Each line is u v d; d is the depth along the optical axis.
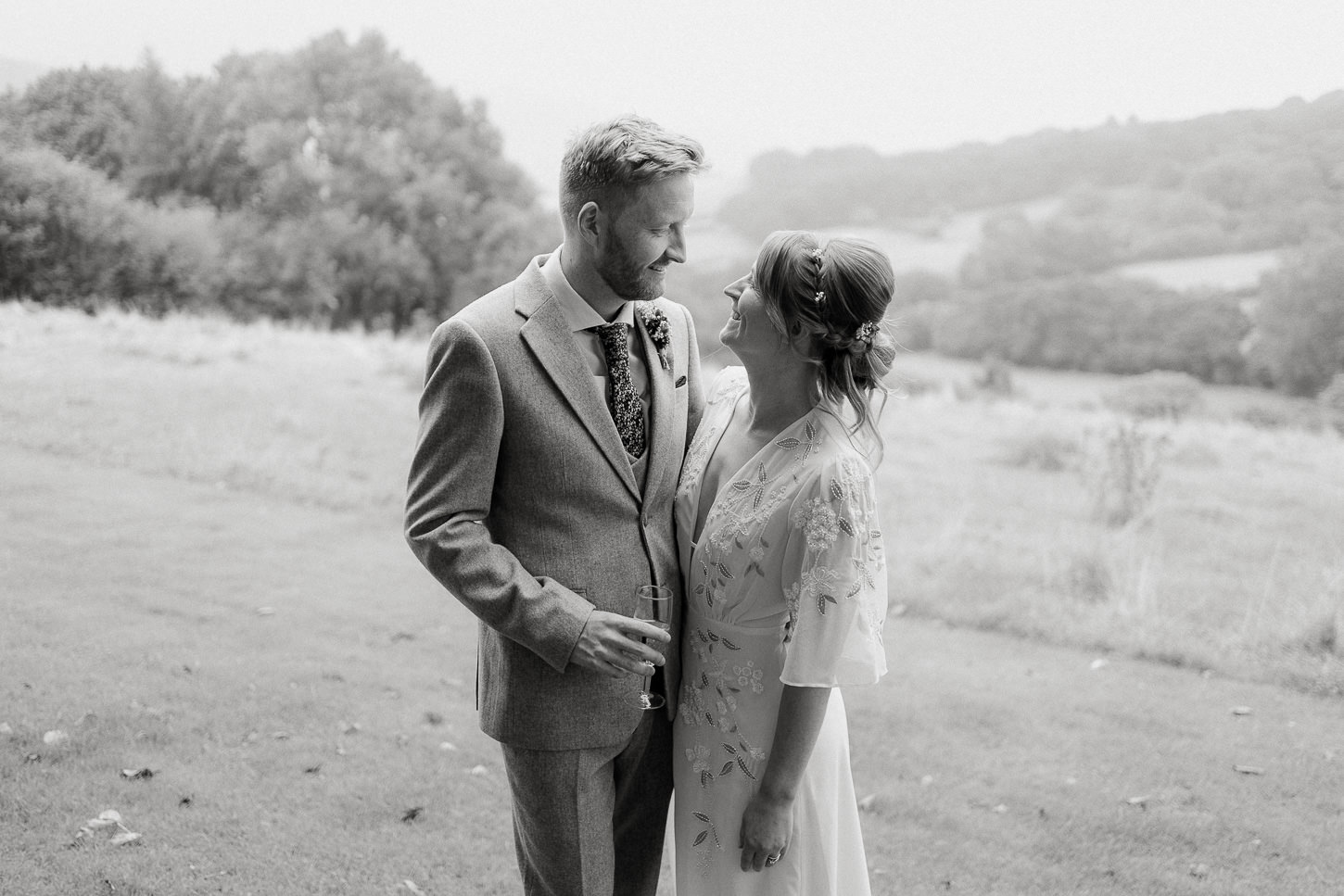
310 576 6.10
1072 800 3.71
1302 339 25.70
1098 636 5.61
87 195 26.34
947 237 61.59
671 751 2.29
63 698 4.00
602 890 2.09
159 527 6.90
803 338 2.00
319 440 10.03
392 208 37.16
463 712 4.26
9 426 9.43
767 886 2.10
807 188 64.75
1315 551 7.39
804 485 1.97
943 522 8.01
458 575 1.90
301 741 3.83
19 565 5.77
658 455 2.11
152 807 3.24
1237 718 4.59
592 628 1.90
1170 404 20.41
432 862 3.06
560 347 2.00
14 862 2.86
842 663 1.93
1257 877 3.20
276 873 2.93
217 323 21.77
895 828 3.46
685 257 1.98
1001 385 24.39
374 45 39.66
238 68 40.00
